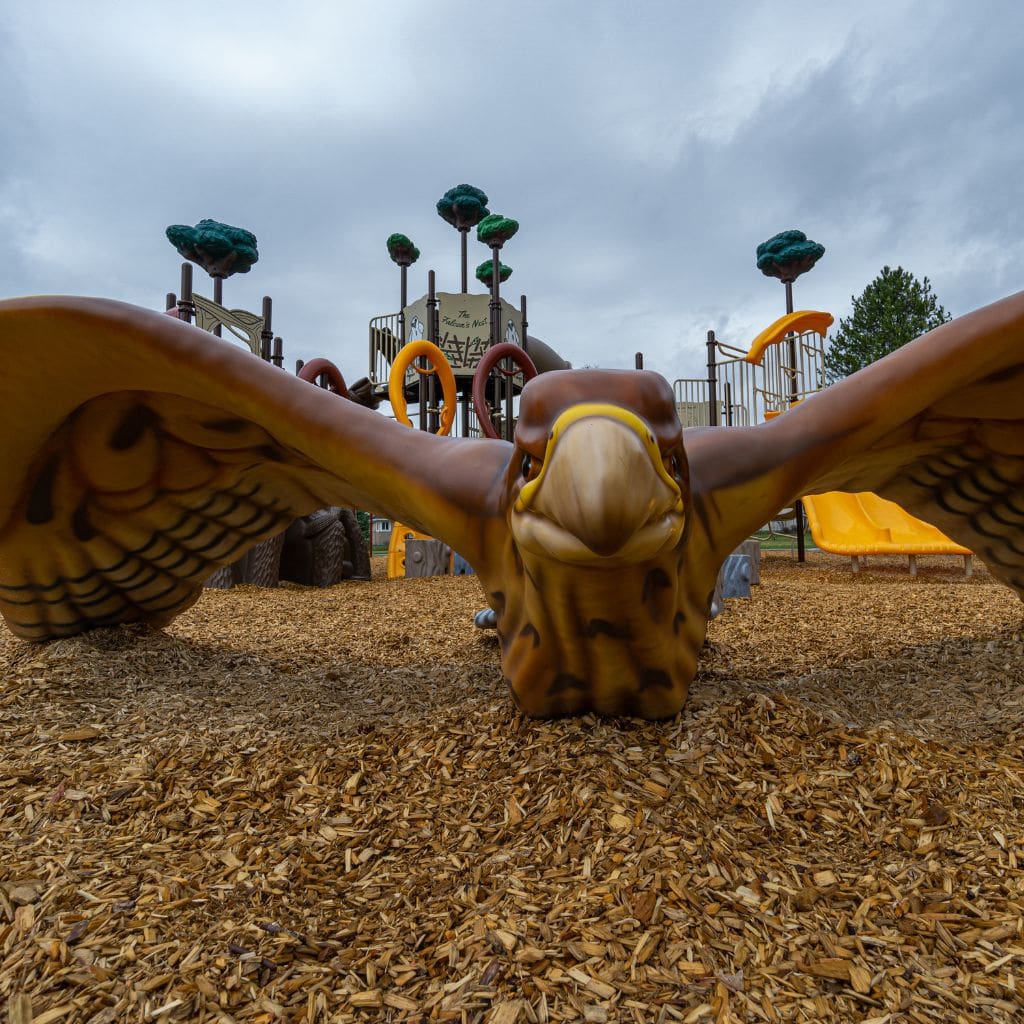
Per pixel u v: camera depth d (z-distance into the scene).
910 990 0.84
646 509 0.93
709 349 8.59
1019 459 1.76
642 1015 0.79
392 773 1.44
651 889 1.00
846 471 1.75
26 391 1.53
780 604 3.92
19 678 1.95
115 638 2.31
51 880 1.06
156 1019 0.80
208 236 7.67
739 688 1.73
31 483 1.81
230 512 2.08
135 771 1.43
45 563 1.99
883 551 6.38
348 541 6.54
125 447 1.78
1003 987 0.85
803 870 1.09
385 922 0.99
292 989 0.85
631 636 1.28
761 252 10.50
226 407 1.54
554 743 1.42
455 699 1.93
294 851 1.18
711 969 0.87
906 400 1.38
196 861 1.14
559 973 0.86
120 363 1.47
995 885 1.05
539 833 1.17
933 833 1.20
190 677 2.17
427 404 9.03
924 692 2.00
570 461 0.94
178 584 2.33
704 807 1.22
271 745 1.59
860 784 1.32
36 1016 0.80
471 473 1.41
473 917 0.98
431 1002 0.83
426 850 1.17
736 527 1.40
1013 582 2.25
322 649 2.88
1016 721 1.67
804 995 0.83
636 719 1.49
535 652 1.38
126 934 0.94
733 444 1.39
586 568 1.10
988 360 1.34
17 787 1.36
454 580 6.24
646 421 1.08
